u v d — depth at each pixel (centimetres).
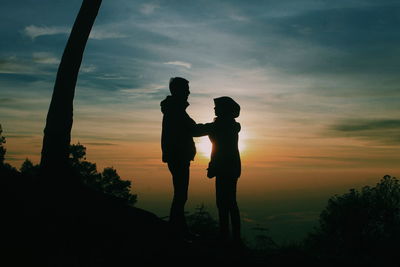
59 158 725
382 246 1040
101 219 612
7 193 610
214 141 627
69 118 748
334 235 2942
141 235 593
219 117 631
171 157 620
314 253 684
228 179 617
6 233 518
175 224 621
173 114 625
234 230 615
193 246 592
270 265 576
